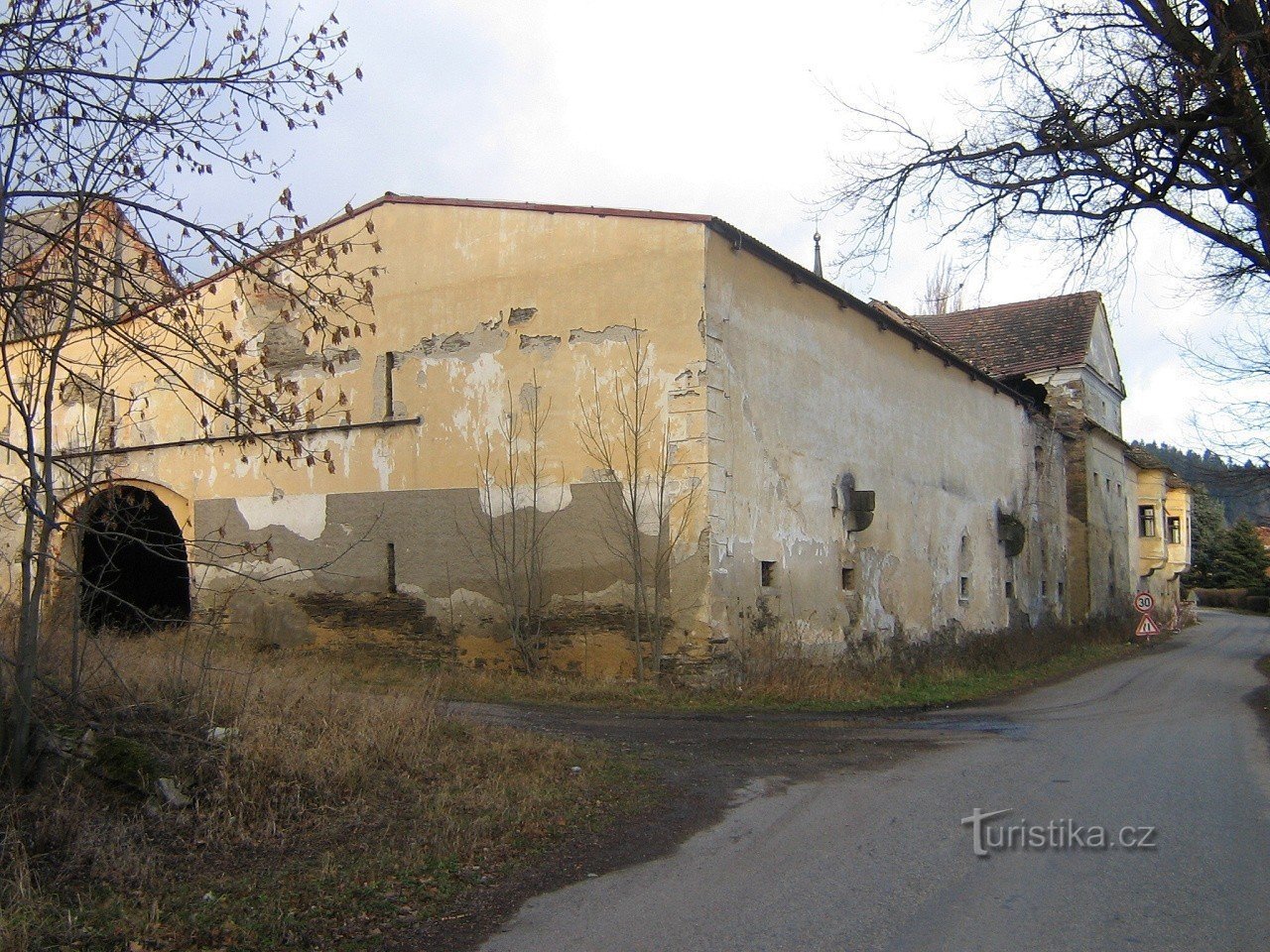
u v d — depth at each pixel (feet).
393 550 54.85
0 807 19.21
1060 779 29.07
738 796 26.78
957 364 77.71
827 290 57.62
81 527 22.36
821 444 56.59
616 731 36.91
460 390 53.31
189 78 22.79
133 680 27.04
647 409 47.57
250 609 59.52
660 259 47.93
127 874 17.51
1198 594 251.80
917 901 17.98
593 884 19.13
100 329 24.07
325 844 20.15
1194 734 39.58
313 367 58.39
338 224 58.08
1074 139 38.45
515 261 52.26
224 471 61.52
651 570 46.91
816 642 54.39
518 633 49.52
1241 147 37.60
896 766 31.55
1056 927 16.58
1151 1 37.11
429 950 15.87
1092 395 119.24
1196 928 16.51
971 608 78.64
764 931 16.56
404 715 29.01
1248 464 68.64
